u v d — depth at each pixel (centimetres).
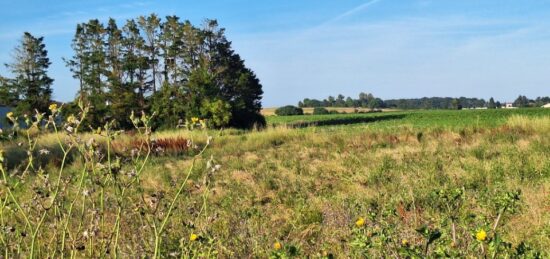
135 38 4625
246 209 590
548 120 1603
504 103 11512
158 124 3866
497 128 1623
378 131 1786
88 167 252
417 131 1683
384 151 1230
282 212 613
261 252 384
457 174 789
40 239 291
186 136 1802
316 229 496
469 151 1108
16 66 4644
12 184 260
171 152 1517
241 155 1466
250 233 432
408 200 582
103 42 4619
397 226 403
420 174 812
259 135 1967
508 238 411
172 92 3984
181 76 4675
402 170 881
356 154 1193
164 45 4691
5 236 273
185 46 4791
